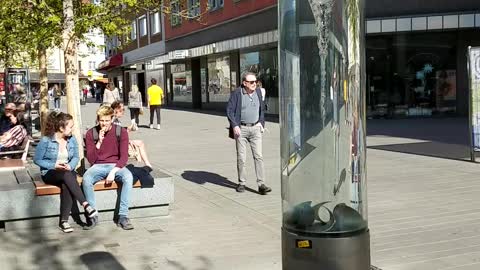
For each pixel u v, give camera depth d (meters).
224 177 10.33
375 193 8.34
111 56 56.75
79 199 6.54
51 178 6.59
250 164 11.85
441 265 5.09
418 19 20.94
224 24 29.81
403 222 6.65
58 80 58.97
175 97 40.59
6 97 18.38
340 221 3.57
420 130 17.64
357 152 3.61
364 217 3.67
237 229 6.57
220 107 32.78
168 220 7.06
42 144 6.65
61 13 8.67
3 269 5.21
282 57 3.68
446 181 9.10
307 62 3.57
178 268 5.21
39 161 6.64
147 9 9.49
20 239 6.23
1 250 5.82
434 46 22.36
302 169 3.63
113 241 6.14
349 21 3.54
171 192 7.13
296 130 3.64
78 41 10.02
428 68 22.48
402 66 22.47
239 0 27.69
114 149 6.97
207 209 7.66
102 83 75.25
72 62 8.20
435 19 20.91
